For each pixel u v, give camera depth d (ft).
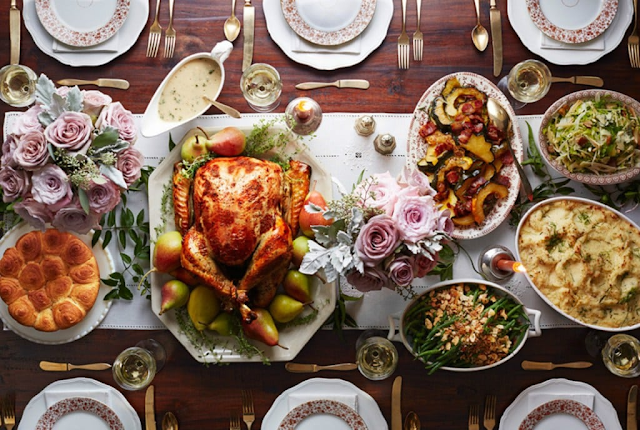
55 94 6.06
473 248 7.38
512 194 7.11
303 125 7.24
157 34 7.45
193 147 6.89
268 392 7.34
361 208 5.93
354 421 7.09
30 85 7.18
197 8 7.50
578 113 7.07
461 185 7.03
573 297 7.04
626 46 7.56
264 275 6.56
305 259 5.89
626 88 7.55
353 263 5.81
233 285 6.53
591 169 7.12
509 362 7.43
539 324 7.28
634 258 7.05
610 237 7.09
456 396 7.40
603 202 7.38
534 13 7.48
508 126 7.04
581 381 7.45
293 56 7.39
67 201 6.04
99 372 7.32
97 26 7.36
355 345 7.34
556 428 7.31
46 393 7.22
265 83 7.23
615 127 6.96
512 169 7.15
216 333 7.11
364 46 7.44
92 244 7.18
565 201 7.11
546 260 7.05
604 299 7.05
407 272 5.84
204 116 7.30
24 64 7.42
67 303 6.99
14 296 7.00
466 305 6.88
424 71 7.53
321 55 7.42
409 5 7.54
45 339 7.19
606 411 7.38
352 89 7.47
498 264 7.11
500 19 7.57
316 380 7.25
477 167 7.10
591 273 7.03
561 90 7.55
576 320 6.88
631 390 7.43
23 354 7.32
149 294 7.25
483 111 7.07
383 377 7.01
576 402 7.26
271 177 6.59
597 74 7.54
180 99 6.95
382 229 5.71
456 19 7.53
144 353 7.02
